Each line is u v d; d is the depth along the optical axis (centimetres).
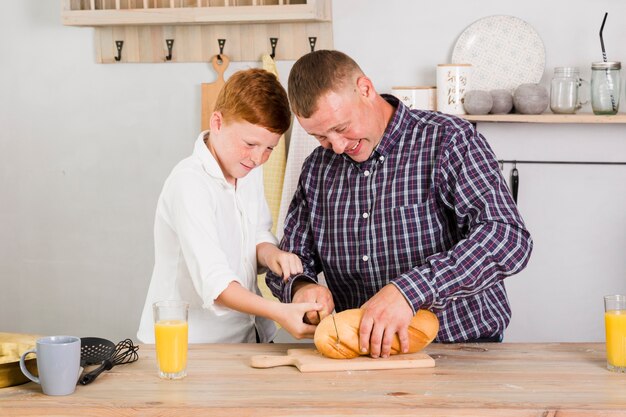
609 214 291
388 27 295
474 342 190
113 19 290
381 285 196
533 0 285
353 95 175
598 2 282
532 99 270
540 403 137
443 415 135
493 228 173
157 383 151
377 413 135
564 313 296
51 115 323
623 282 293
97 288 327
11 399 143
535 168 292
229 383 151
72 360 145
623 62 283
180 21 286
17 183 328
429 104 280
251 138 181
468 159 184
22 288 332
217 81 307
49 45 320
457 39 290
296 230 208
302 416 136
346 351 162
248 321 204
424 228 190
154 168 318
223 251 191
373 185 193
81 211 325
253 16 281
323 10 289
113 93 317
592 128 288
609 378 152
